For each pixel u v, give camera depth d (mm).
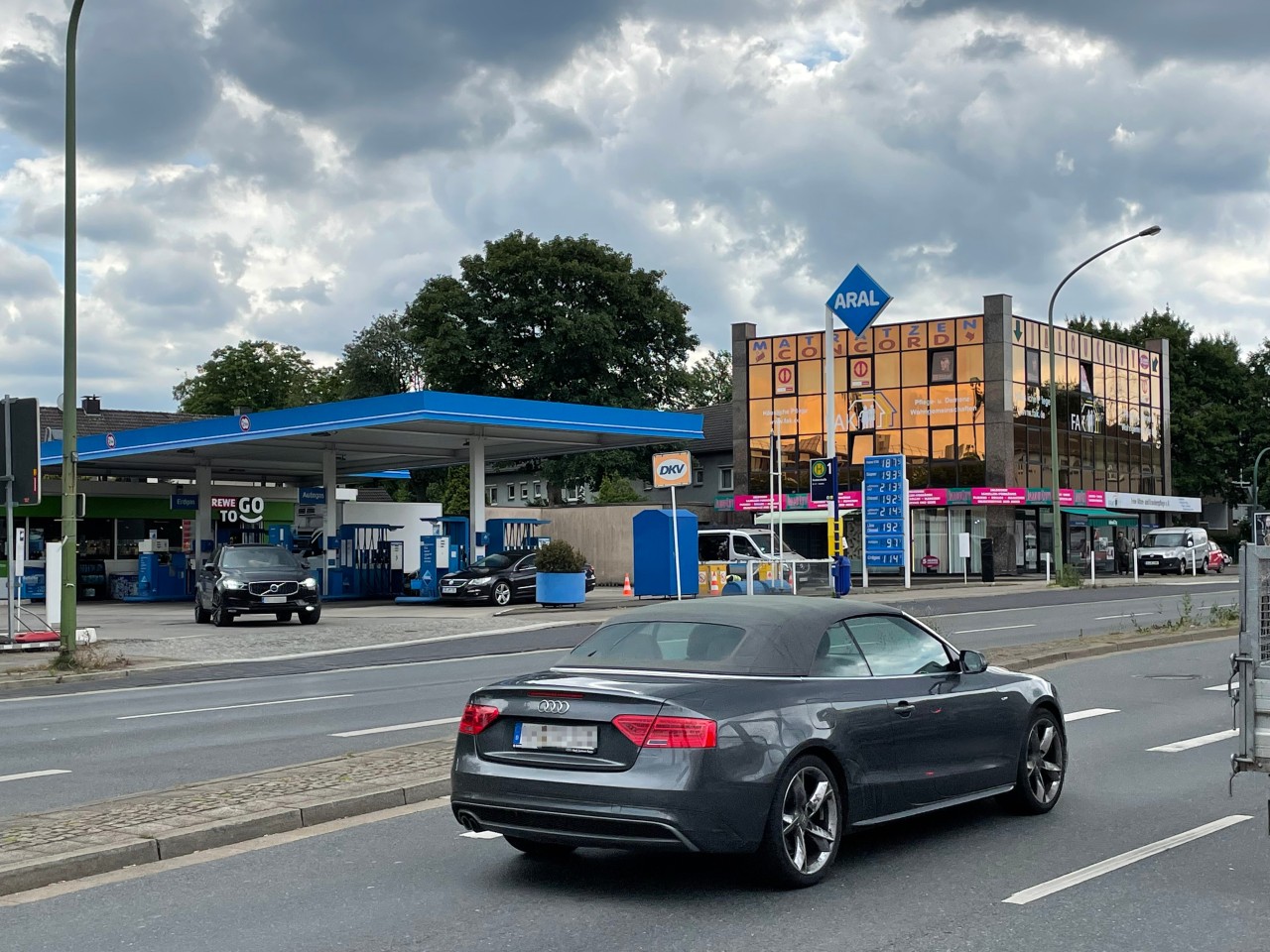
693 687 6559
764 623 7172
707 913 6176
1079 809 8539
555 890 6664
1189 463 75625
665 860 7281
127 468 46594
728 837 6297
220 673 19516
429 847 7645
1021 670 17188
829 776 6781
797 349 61531
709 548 38000
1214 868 6961
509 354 59531
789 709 6688
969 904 6273
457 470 75625
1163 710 13344
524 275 59469
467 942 5746
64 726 13570
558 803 6445
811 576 35125
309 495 41000
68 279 19609
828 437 25656
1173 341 76750
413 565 50875
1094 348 63500
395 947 5691
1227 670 17109
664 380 61906
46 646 22094
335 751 11188
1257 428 77312
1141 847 7461
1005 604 33156
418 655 21875
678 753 6270
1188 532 60406
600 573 50531
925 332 58031
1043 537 58562
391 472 52188
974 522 56656
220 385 83875
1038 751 8438
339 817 8430
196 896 6555
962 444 57031
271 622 29891
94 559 47125
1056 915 6070
